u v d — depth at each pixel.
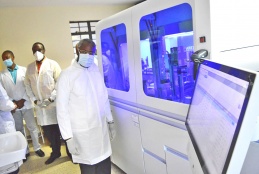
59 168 2.80
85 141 1.79
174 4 1.25
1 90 1.84
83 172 1.90
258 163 0.67
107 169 2.01
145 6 1.48
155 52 1.50
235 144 0.46
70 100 1.75
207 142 0.70
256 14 1.23
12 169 1.20
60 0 4.50
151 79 1.58
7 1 4.04
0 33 4.49
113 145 2.40
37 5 4.68
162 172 1.66
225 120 0.56
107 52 2.16
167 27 1.36
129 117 1.94
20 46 4.68
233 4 1.11
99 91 1.88
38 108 2.90
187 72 1.28
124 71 1.90
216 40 1.06
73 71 1.73
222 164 0.52
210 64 0.77
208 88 0.77
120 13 1.79
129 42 1.72
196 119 0.89
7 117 2.04
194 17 1.13
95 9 5.50
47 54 4.99
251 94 0.42
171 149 1.51
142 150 1.86
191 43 1.22
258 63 1.25
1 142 1.34
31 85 2.88
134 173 2.09
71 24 5.38
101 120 1.86
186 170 1.40
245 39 1.19
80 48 1.70
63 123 1.70
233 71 0.54
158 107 1.53
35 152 3.30
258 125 0.67
